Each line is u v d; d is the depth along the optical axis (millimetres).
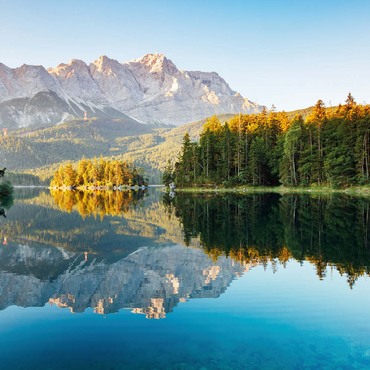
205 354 7508
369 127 67625
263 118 107750
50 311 10250
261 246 18547
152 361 7223
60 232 26234
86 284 12859
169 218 33469
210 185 91625
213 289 11828
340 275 13125
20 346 8016
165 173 116125
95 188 178750
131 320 9414
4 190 86688
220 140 100312
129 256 17500
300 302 10492
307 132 83500
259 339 8203
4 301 11188
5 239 23375
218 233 23031
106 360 7316
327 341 8086
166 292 11641
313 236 20828
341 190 68125
